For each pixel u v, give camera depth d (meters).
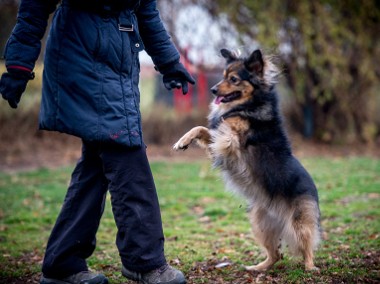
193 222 5.77
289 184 3.99
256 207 4.14
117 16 2.99
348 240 4.73
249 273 3.91
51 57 2.95
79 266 3.23
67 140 12.29
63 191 7.42
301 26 12.16
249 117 4.30
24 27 2.82
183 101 12.94
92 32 2.92
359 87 13.21
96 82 2.90
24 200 6.82
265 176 4.06
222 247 4.70
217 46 11.98
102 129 2.88
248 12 12.09
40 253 4.53
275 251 4.07
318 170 9.27
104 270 3.99
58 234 3.23
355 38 12.70
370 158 11.11
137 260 3.02
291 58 12.59
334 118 13.40
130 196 3.02
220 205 6.58
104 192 3.28
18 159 10.62
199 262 4.21
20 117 11.94
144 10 3.27
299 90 12.84
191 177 8.66
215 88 4.62
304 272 3.79
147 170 3.10
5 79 2.80
